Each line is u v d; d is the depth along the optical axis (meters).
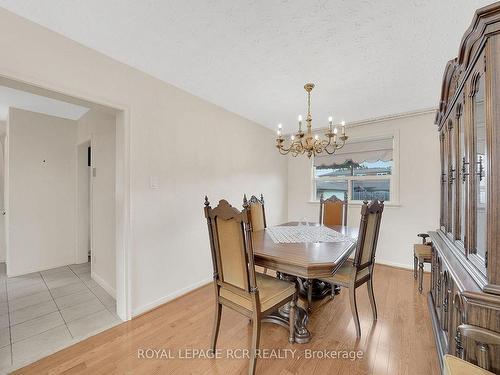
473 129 1.22
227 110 3.30
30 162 3.35
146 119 2.29
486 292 0.95
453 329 1.34
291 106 3.18
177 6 1.48
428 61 2.05
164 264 2.46
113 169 2.61
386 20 1.57
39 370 1.55
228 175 3.33
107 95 2.00
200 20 1.61
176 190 2.59
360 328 1.96
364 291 2.73
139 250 2.23
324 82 2.47
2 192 3.83
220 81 2.47
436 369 1.56
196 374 1.52
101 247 2.88
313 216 4.47
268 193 4.21
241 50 1.94
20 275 3.23
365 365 1.60
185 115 2.69
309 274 1.57
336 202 3.37
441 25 1.61
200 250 2.87
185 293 2.68
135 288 2.20
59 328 2.01
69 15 1.56
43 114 3.47
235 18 1.59
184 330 1.99
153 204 2.35
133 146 2.18
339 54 1.97
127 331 1.97
